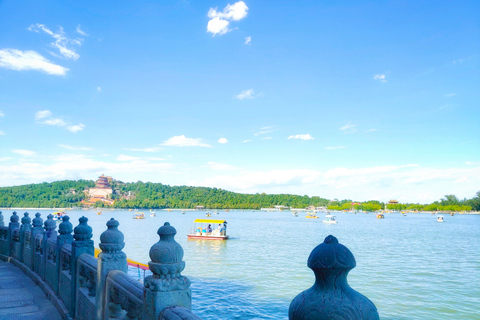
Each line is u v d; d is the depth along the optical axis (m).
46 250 9.30
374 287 32.66
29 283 9.68
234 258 48.78
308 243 69.38
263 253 54.81
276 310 23.89
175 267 3.29
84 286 6.51
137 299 3.85
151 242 65.00
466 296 29.33
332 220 166.50
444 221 186.50
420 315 24.58
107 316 4.79
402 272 40.19
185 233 93.75
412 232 104.31
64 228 8.04
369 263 46.78
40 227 11.03
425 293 30.42
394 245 69.62
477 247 65.88
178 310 3.02
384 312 25.17
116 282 4.57
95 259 6.03
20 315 7.01
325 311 1.45
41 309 7.42
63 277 7.49
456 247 66.19
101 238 5.20
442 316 24.38
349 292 1.54
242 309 24.17
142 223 137.00
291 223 154.50
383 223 163.25
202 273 38.31
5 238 14.16
